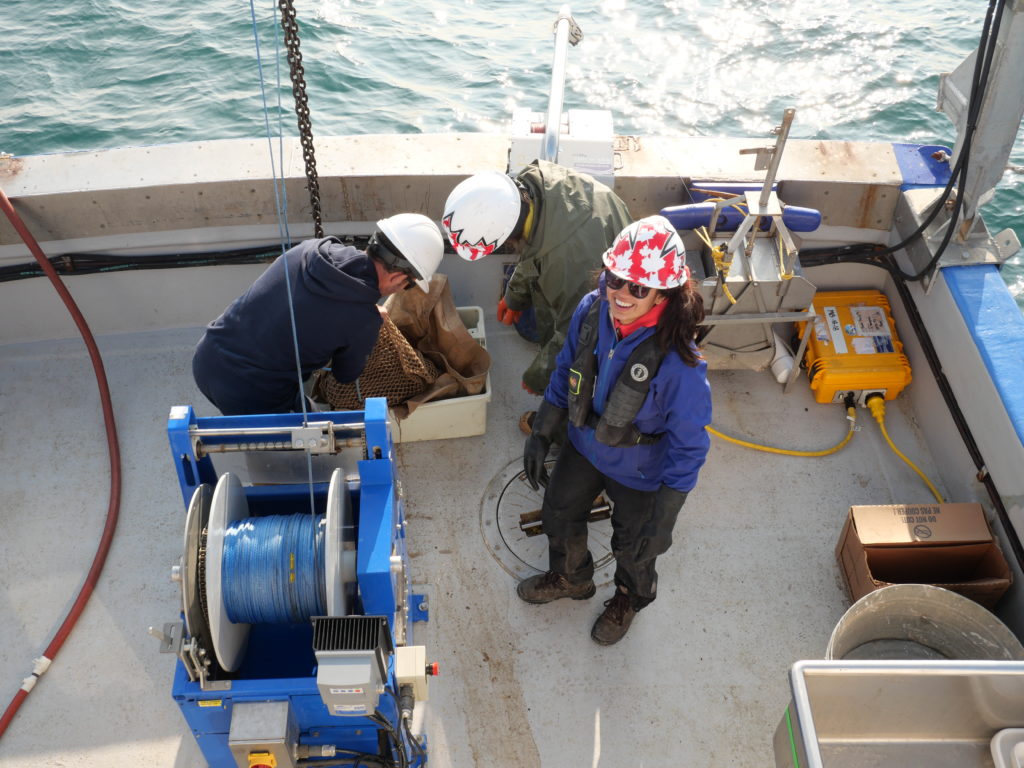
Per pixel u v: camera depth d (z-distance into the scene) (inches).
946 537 140.9
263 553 104.7
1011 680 96.0
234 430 110.7
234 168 167.6
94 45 384.8
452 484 162.7
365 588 104.9
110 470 164.9
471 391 160.7
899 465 167.6
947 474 162.6
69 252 171.5
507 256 181.6
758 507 160.7
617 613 138.7
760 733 130.8
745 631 143.2
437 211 172.2
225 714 106.4
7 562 150.6
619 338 110.7
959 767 105.5
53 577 148.9
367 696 96.7
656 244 99.8
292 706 105.3
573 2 447.5
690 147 177.2
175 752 128.0
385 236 124.4
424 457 166.9
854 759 106.6
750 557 153.3
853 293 182.9
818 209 171.9
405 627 126.3
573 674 137.2
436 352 163.5
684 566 151.8
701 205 160.1
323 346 129.0
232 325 130.4
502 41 408.8
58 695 134.0
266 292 127.6
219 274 180.2
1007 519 140.6
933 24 423.8
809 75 388.2
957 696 99.0
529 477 133.3
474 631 142.1
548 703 133.6
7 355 183.3
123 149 171.9
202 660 102.2
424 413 160.6
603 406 116.6
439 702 133.2
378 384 153.4
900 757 106.4
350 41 397.1
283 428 111.0
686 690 135.6
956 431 158.2
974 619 123.3
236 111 346.0
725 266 153.9
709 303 159.3
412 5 435.2
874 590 129.9
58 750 128.0
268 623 118.1
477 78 378.6
